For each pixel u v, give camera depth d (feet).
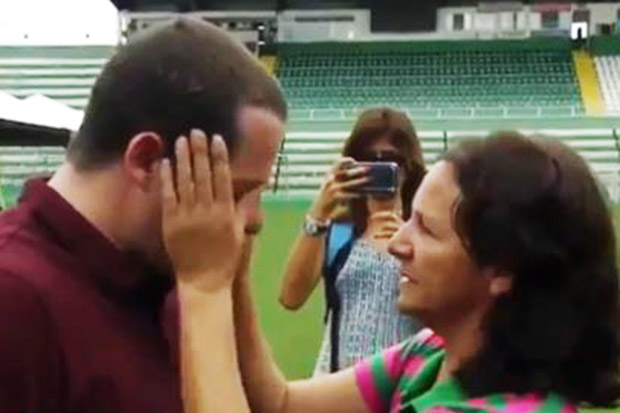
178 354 6.51
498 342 6.77
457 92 126.93
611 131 107.14
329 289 13.56
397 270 13.08
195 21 6.28
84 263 6.04
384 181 13.50
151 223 6.19
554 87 125.49
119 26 135.33
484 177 6.75
